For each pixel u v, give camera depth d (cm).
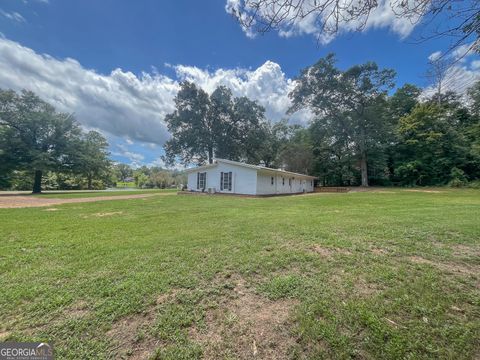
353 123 2523
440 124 2419
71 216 693
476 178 2278
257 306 211
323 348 160
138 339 170
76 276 271
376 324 180
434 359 147
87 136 2777
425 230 454
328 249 358
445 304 207
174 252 351
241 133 3256
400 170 2569
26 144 2014
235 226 523
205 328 182
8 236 452
